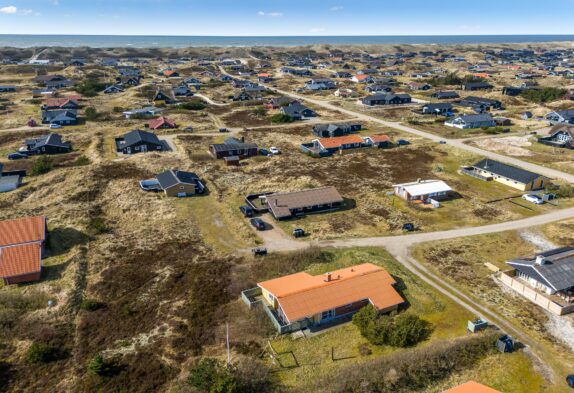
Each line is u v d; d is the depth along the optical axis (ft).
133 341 128.47
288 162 295.28
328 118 431.43
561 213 217.56
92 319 138.82
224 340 127.44
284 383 111.24
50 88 557.33
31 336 130.93
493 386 109.81
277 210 210.79
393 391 107.14
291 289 140.87
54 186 243.60
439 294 150.61
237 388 106.01
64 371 118.62
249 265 167.94
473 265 170.50
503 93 548.72
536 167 286.66
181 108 465.88
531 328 132.46
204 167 280.92
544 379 112.68
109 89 557.33
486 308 142.61
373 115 445.37
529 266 152.76
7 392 111.96
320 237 194.18
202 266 167.84
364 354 121.70
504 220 210.59
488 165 270.87
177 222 205.87
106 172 263.70
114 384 112.57
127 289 154.30
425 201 231.71
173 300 147.23
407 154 314.14
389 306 137.59
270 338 128.26
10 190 240.32
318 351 123.24
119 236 192.95
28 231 179.73
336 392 104.63
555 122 404.36
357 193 244.22
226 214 214.90
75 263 168.14
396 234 197.26
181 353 122.62
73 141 336.90
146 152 310.86
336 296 138.21
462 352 119.55
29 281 158.61
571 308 139.64
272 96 554.05
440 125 401.90
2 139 341.21
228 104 502.38
